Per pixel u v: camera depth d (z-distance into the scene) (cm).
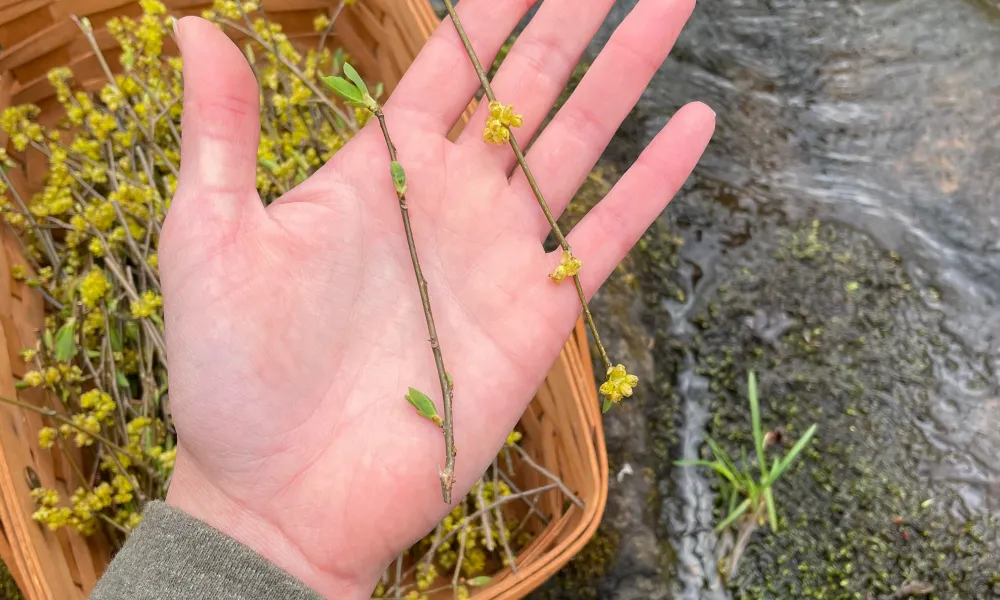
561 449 27
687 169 23
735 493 30
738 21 37
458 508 28
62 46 29
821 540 30
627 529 29
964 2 37
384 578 26
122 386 28
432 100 22
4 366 24
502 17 22
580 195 33
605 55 22
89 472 28
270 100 32
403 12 27
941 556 29
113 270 28
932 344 32
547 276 22
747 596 29
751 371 31
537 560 23
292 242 20
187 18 18
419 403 20
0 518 22
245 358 19
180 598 19
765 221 34
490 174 22
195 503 21
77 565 24
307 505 20
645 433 31
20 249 28
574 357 25
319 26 30
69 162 29
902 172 35
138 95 30
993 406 31
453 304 21
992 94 36
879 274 33
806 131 36
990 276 33
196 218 18
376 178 21
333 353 20
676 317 33
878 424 31
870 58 36
